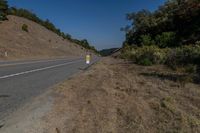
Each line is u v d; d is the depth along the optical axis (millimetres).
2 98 9109
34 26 96250
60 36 124438
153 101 8398
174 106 7730
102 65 24516
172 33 42094
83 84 12125
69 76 16219
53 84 12602
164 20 50688
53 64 28375
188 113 7098
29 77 15234
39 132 5715
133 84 11805
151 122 6422
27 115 6977
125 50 52312
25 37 73125
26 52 56469
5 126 6102
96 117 6770
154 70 17109
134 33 67188
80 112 7219
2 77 14695
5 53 42438
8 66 22656
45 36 93688
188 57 18812
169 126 6145
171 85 11219
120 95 9406
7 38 61219
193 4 44406
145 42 48188
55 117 6770
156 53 23609
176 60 18859
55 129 5902
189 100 8516
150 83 11852
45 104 8188
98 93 9812
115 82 12633
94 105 7949
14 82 12945
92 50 166875
